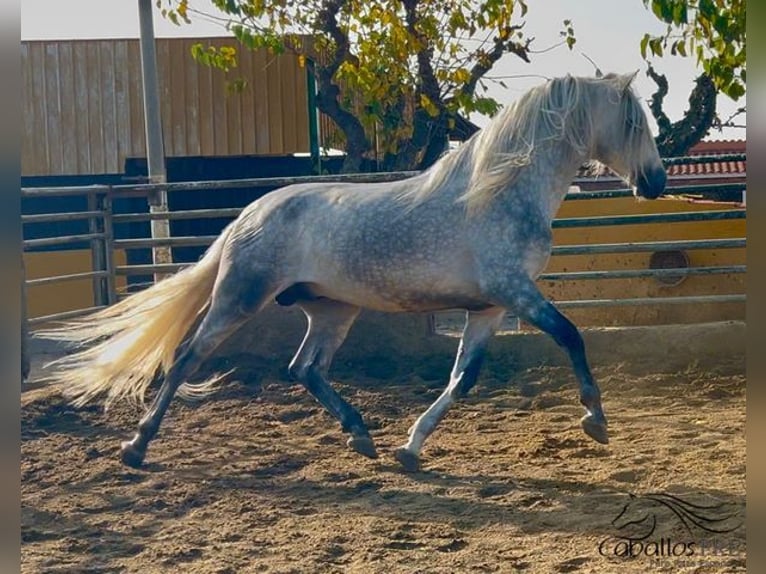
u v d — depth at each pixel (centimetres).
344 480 577
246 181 966
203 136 1546
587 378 557
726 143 2712
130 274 999
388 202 583
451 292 570
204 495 555
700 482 531
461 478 570
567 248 905
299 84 1538
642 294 1151
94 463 628
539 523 487
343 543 468
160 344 619
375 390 826
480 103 1365
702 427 667
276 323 908
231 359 903
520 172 566
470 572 421
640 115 579
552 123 572
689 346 859
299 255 594
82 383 621
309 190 611
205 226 1612
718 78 878
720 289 1123
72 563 454
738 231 1118
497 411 755
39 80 1554
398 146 1430
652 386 815
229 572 432
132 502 548
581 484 543
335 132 1548
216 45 1539
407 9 1366
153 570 440
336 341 641
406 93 1387
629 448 618
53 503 548
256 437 688
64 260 1523
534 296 553
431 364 895
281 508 527
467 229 562
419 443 584
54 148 1558
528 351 883
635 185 588
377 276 575
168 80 1544
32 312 1522
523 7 1357
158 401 614
